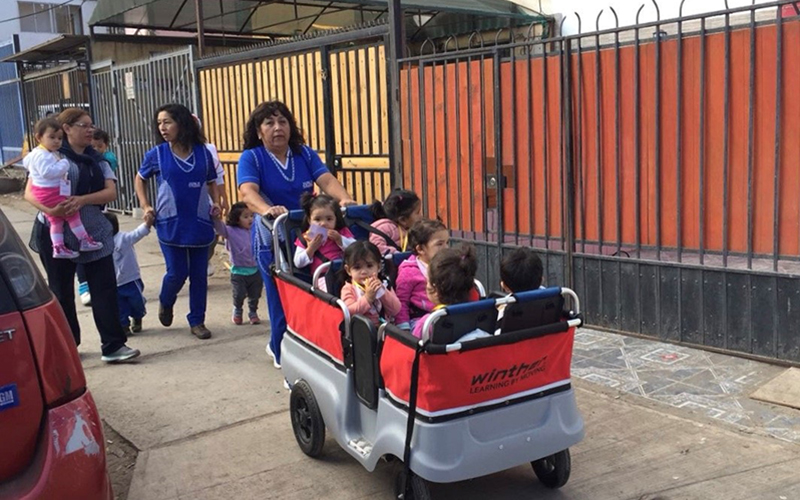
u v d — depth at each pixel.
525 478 3.91
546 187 6.32
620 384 4.98
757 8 4.97
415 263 4.02
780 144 5.01
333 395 3.83
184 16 12.63
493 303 3.26
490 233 6.79
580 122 6.05
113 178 5.77
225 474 4.05
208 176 6.31
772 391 4.66
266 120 5.04
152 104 11.59
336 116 8.02
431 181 7.16
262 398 5.08
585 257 6.08
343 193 5.22
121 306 6.45
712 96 5.32
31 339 2.56
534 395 3.43
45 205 5.27
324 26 13.72
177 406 4.99
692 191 5.50
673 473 3.84
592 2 9.13
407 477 3.35
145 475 4.06
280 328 5.36
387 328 3.40
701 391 4.80
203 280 6.44
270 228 4.52
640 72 5.68
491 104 6.55
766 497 3.57
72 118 5.51
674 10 8.11
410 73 7.15
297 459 4.20
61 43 13.62
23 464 2.54
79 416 2.66
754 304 5.20
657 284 5.68
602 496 3.67
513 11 10.60
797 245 5.04
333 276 4.19
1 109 19.33
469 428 3.25
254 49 8.95
